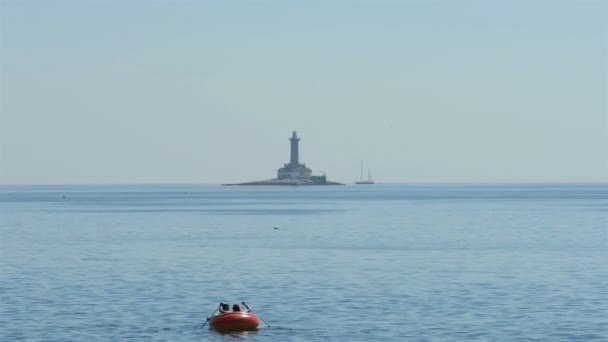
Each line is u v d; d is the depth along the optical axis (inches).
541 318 2628.0
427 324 2541.8
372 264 4106.8
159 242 5467.5
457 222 7632.9
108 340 2347.4
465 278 3567.9
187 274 3740.2
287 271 3833.7
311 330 2475.4
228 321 2463.1
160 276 3676.2
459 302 2938.0
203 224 7450.8
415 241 5482.3
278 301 2989.7
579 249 4862.2
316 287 3319.4
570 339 2333.9
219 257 4463.6
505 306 2849.4
